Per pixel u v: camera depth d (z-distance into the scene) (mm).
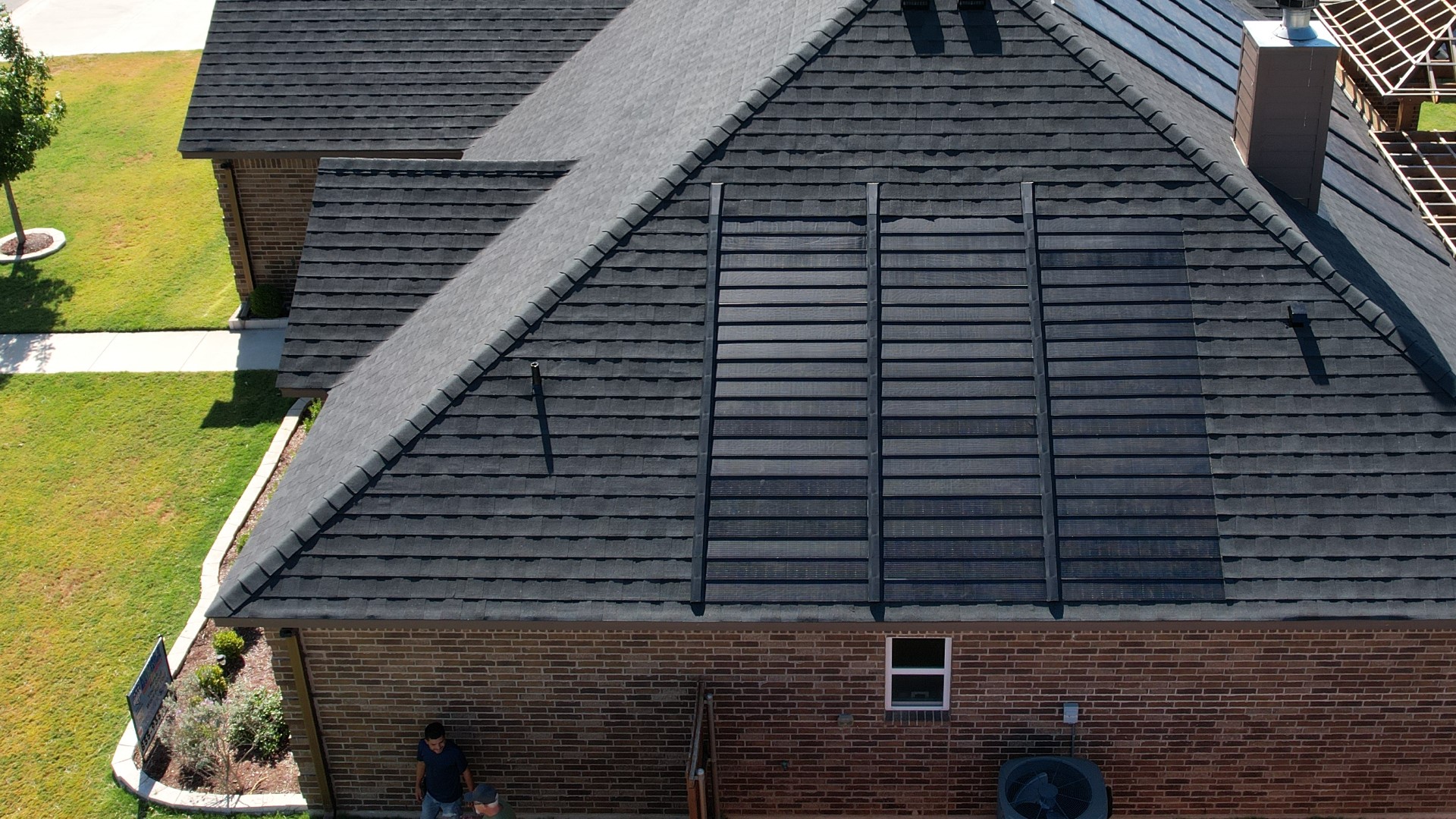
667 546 13594
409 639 14195
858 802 15016
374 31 25969
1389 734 14305
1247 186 15148
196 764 15852
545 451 14094
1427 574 13133
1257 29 16141
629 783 15047
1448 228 19797
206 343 26047
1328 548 13297
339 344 17750
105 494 21641
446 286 18078
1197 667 14000
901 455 13875
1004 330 14492
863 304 14727
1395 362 14141
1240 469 13680
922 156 15484
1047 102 15656
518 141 22359
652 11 24375
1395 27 22703
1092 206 15094
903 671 14164
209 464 22359
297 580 13555
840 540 13562
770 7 19281
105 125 36938
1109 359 14289
